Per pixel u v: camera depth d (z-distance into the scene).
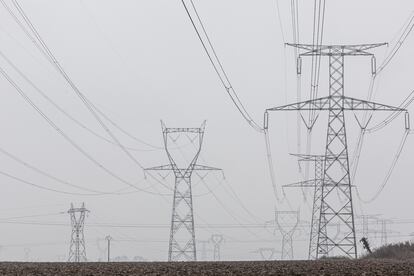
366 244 89.00
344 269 40.22
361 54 70.69
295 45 68.12
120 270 41.19
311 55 69.19
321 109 72.81
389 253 80.19
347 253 78.69
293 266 45.81
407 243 84.56
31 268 43.62
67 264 55.03
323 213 79.62
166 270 40.94
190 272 38.34
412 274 34.09
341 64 71.69
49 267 45.84
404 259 66.56
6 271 39.03
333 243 79.25
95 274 36.81
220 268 43.31
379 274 34.41
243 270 40.12
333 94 72.25
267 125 69.50
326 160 78.00
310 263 52.94
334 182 78.25
